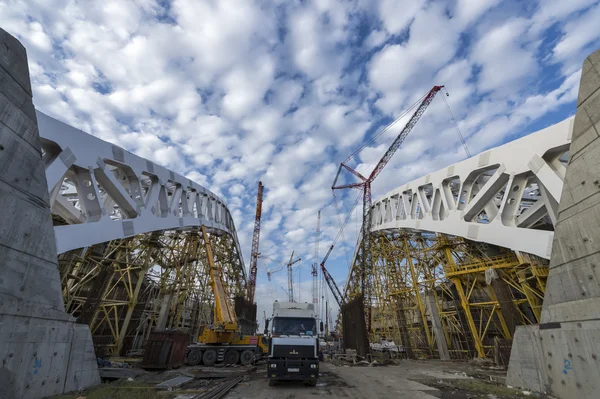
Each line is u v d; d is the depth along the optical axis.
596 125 10.47
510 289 29.55
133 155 24.47
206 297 51.34
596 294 9.81
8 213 9.80
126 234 21.59
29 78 11.45
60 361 11.23
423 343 41.19
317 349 14.43
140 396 10.86
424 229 32.88
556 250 11.88
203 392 12.25
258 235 89.69
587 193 10.61
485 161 24.09
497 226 22.12
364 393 12.61
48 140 16.02
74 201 31.03
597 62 10.63
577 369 10.14
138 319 35.66
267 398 11.45
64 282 23.59
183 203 33.72
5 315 9.07
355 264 58.47
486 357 31.38
